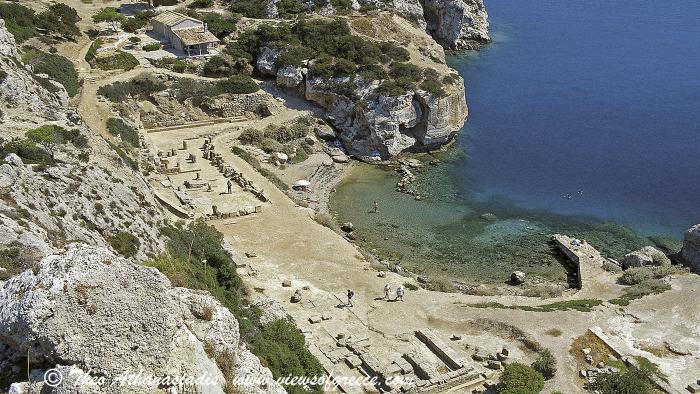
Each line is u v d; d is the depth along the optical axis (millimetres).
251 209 67438
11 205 33094
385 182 83250
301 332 45531
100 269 20641
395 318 51031
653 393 42250
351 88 91125
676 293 55875
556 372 44188
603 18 162500
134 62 92750
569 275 64375
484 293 58562
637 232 73250
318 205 75438
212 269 47656
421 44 110500
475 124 101500
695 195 81438
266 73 97625
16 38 86250
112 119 76125
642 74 123750
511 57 133375
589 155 91812
